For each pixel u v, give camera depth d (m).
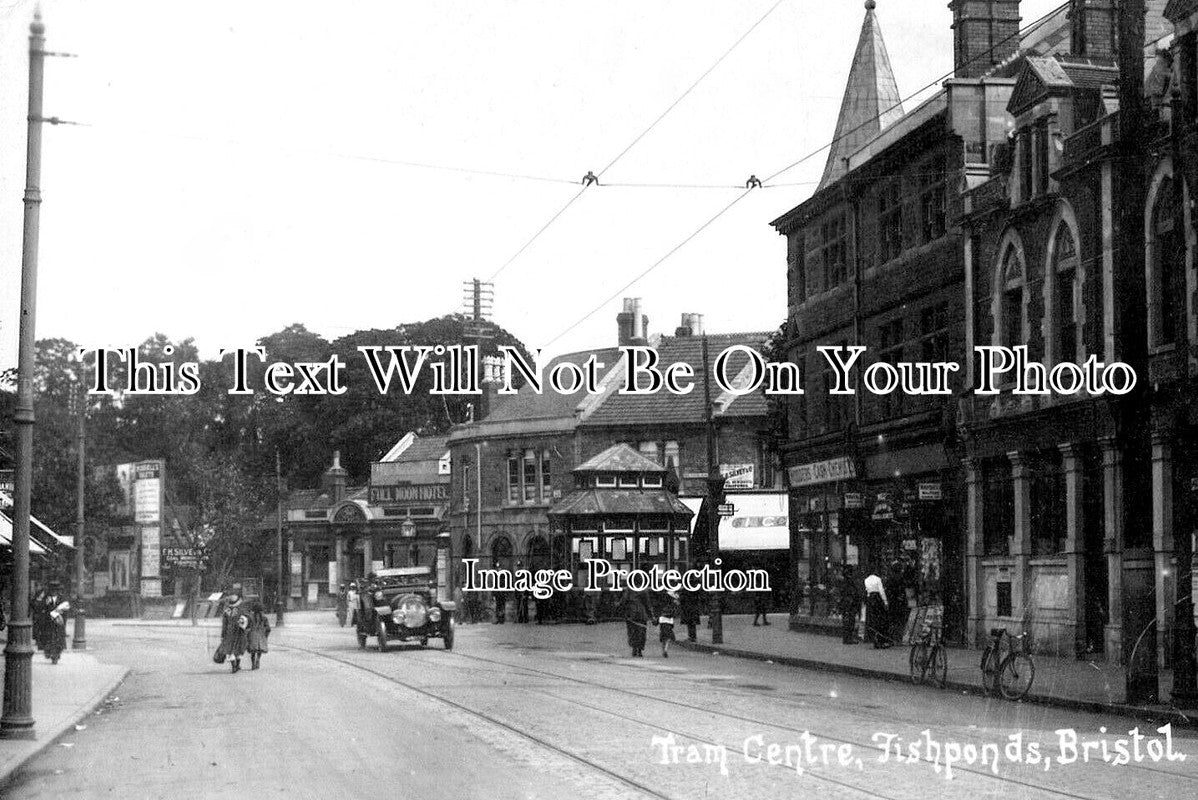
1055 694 20.00
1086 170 26.84
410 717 18.25
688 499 58.81
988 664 21.59
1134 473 18.94
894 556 35.38
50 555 40.28
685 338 66.19
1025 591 29.16
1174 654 18.36
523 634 46.59
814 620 40.75
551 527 55.62
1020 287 29.75
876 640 32.44
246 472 78.56
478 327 76.50
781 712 18.48
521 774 12.84
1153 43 30.00
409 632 35.72
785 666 29.11
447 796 11.66
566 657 32.56
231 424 78.38
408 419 79.88
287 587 81.31
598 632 47.84
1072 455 27.22
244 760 14.32
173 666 32.34
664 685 23.44
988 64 35.00
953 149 32.50
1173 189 24.27
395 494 78.75
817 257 41.41
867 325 37.59
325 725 17.53
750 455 61.41
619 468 54.75
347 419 79.81
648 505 54.34
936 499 32.59
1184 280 23.84
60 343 62.44
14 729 16.36
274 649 38.59
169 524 76.75
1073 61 30.27
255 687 24.38
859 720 17.42
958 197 32.19
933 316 33.94
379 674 26.67
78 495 45.09
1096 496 27.08
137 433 77.81
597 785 12.09
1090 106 28.50
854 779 12.34
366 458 82.56
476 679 25.02
